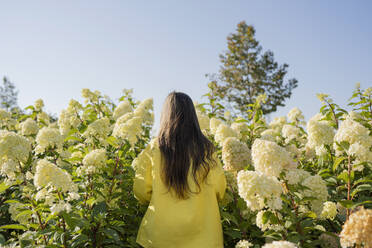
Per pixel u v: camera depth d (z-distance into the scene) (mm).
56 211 2266
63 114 4820
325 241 2432
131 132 3131
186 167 2572
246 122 4797
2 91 29141
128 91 5930
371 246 1817
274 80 28812
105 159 2986
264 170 2258
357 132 2484
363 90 4113
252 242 2797
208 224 2520
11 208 3014
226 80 29984
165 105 2854
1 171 2693
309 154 3801
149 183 2762
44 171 2332
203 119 4387
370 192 2992
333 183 2994
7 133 2805
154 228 2498
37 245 2502
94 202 2844
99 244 2748
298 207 2557
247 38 30828
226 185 2951
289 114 5328
